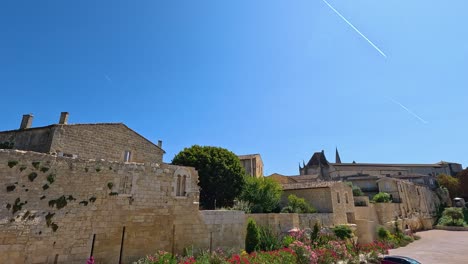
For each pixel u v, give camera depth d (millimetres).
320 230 25156
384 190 56438
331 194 32094
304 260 16422
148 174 17469
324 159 94188
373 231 35906
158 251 15930
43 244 13211
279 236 23422
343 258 19938
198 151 29859
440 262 24172
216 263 15398
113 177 16125
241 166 30781
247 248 20500
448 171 86688
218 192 28141
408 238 39406
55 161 14461
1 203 12609
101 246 14883
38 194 13609
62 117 24781
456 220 58531
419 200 62562
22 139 23719
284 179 50344
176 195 18453
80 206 14656
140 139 28234
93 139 24344
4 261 12125
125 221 15969
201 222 18953
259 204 27703
